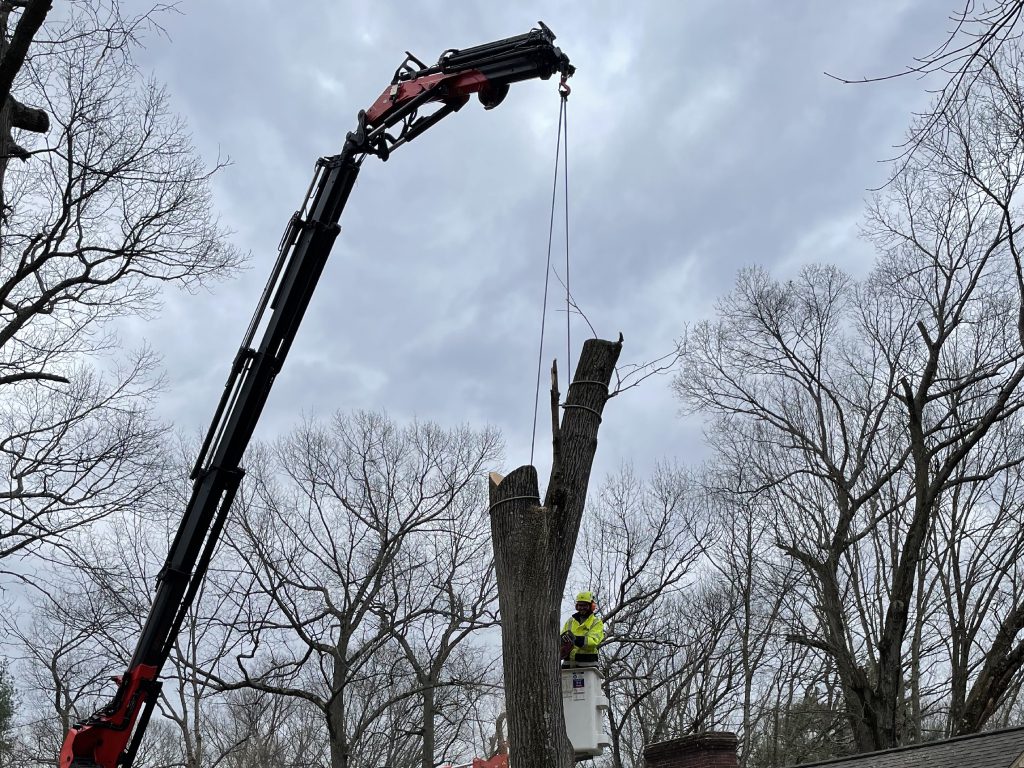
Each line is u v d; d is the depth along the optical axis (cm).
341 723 2486
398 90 987
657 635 2931
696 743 1358
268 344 999
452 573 2998
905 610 1977
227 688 2223
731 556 3088
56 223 1551
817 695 2994
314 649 2419
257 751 3434
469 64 957
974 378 1966
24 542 1566
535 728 657
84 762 959
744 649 2894
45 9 868
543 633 677
